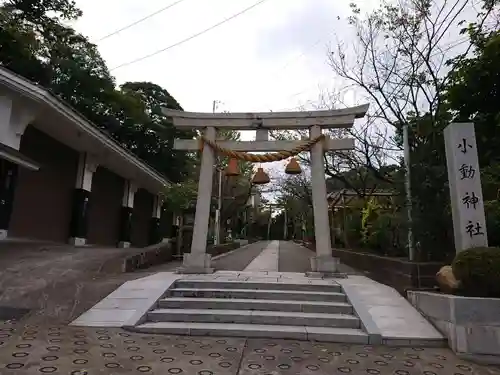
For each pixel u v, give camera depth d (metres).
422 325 6.14
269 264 13.55
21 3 21.89
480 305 5.28
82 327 5.83
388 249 12.13
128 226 20.42
